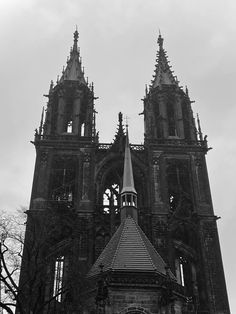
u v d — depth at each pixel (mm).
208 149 90688
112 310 53781
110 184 89438
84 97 99625
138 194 85500
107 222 80125
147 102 101938
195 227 79750
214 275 73688
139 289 55469
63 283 67375
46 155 86688
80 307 57562
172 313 54281
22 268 60562
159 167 86562
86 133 91000
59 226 76375
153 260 61125
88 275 61750
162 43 114500
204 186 84938
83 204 80375
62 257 76938
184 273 78000
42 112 94688
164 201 81750
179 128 94562
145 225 79125
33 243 60781
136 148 91000
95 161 87438
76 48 111250
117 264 58094
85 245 75500
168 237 77125
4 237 54531
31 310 57906
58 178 85875
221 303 70812
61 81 101438
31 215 75812
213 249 76688
